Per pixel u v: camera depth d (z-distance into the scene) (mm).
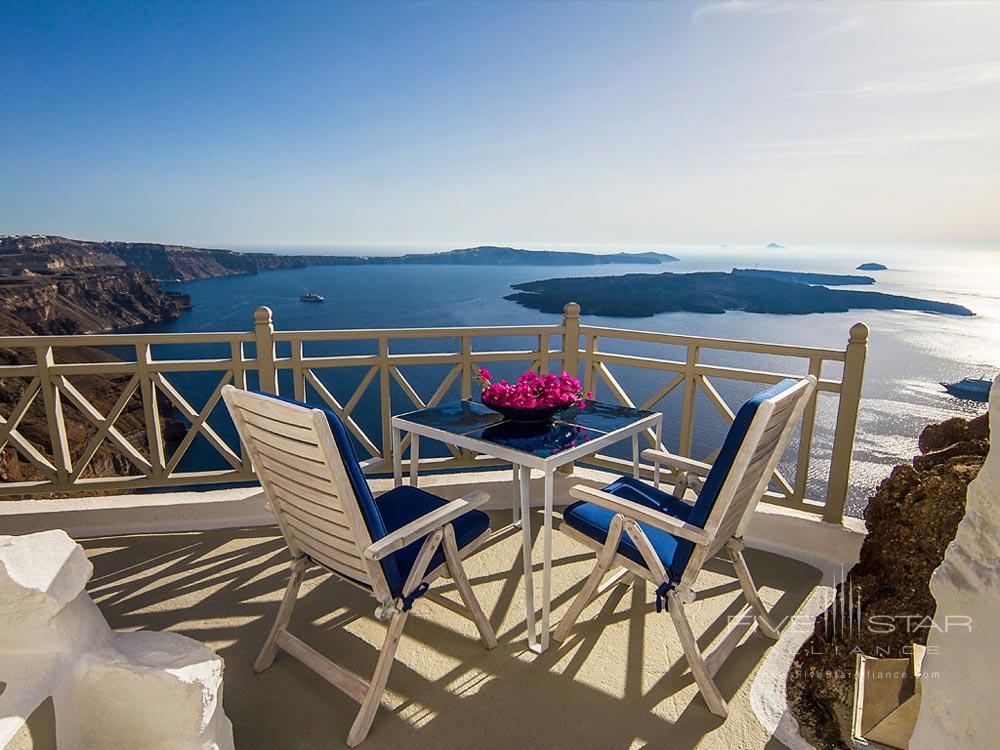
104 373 2740
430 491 2998
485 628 1832
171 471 2881
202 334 2787
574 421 2186
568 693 1673
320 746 1475
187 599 2166
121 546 2580
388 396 3045
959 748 648
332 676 1610
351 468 1367
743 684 1718
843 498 2506
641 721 1566
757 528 2639
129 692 1046
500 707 1614
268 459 1553
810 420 2557
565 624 1889
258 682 1717
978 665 622
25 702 923
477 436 1989
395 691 1677
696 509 1528
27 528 2668
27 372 2656
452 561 1683
